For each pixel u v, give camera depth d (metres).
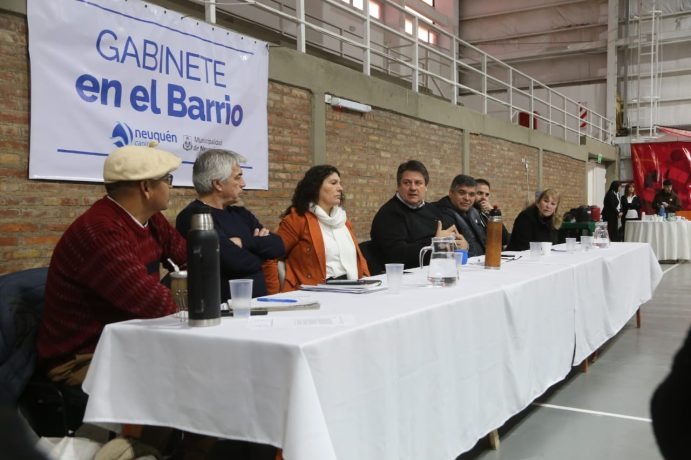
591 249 4.71
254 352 1.55
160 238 2.46
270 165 5.63
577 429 3.00
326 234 3.45
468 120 9.55
